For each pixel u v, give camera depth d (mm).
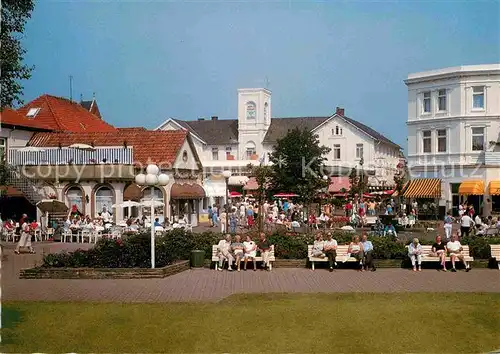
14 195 43938
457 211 53031
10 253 31359
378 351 12820
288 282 21641
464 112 52375
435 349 12969
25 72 26656
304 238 26859
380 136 92625
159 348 13023
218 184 55781
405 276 23000
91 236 37406
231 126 94938
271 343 13359
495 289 19953
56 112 59125
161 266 23562
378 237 26844
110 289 20031
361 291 19609
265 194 55625
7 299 18156
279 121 93625
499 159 51281
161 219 45625
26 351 12852
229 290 19906
